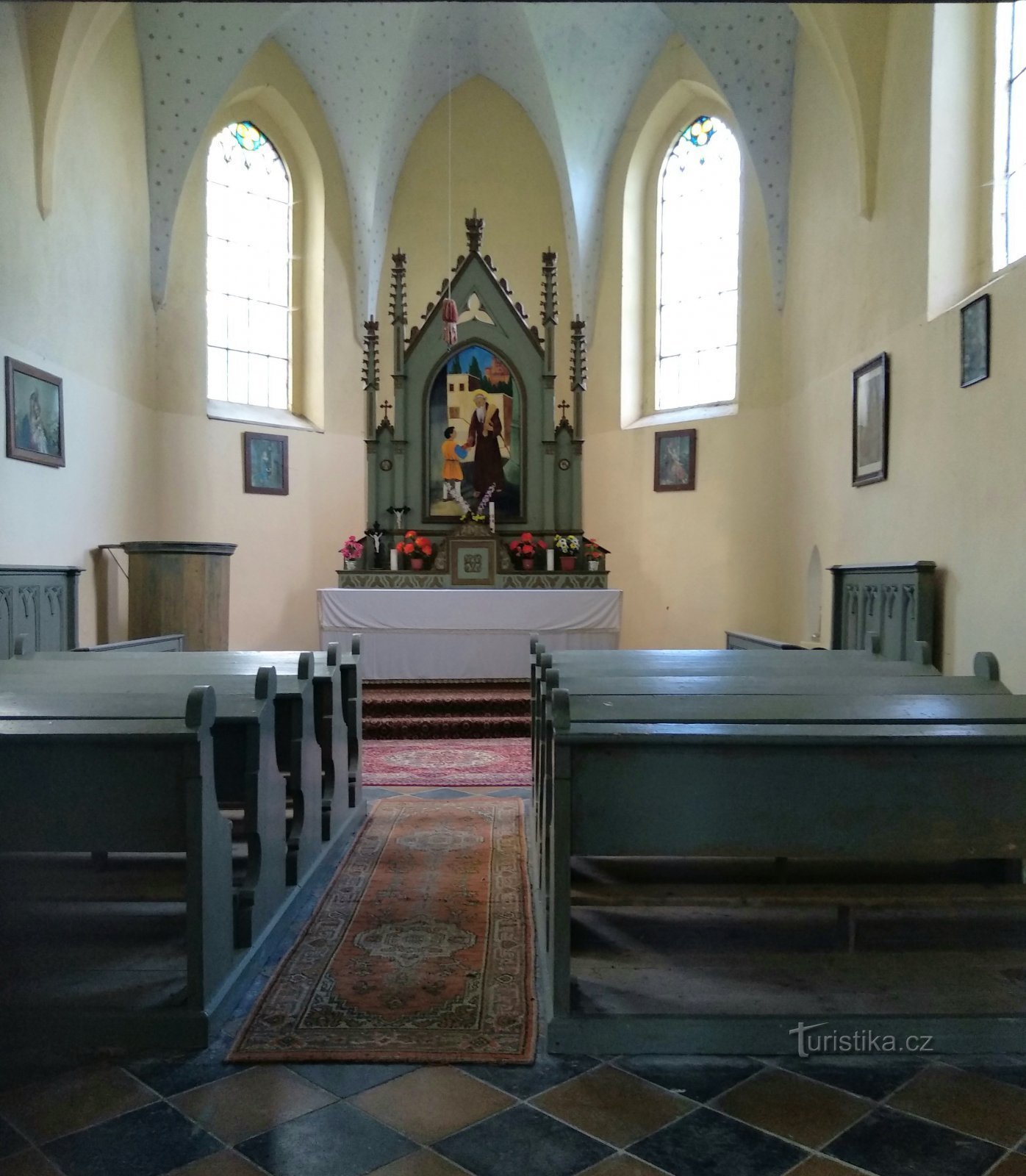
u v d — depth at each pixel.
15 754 3.09
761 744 2.98
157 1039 3.02
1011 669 5.75
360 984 3.48
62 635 7.54
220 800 4.03
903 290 7.32
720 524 10.85
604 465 11.88
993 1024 3.03
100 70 8.77
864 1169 2.45
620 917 3.95
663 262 11.72
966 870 3.90
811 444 9.44
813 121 9.35
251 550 10.87
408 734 8.05
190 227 10.30
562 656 5.11
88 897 3.39
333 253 11.53
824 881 3.70
